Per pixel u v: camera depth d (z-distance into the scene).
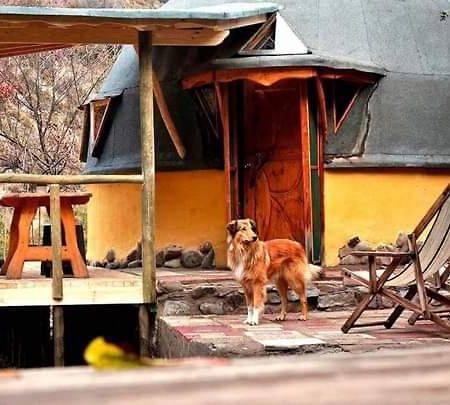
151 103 7.28
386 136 9.13
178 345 6.30
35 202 7.66
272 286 7.76
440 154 9.30
